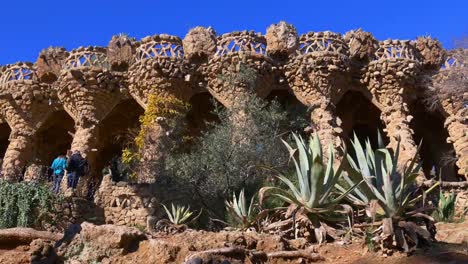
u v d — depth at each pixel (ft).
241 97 52.80
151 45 60.03
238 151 43.96
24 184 35.96
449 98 60.54
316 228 22.53
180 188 43.09
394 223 19.99
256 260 19.25
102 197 43.01
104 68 61.21
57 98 64.64
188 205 41.06
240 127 47.14
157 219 39.50
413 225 19.90
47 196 36.55
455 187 46.47
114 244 19.38
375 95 61.41
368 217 22.62
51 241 20.90
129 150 55.57
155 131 53.67
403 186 20.43
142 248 19.39
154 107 55.67
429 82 61.57
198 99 65.72
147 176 48.96
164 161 48.01
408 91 61.72
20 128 63.57
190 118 65.87
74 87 60.64
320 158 22.02
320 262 19.89
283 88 60.54
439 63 63.16
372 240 19.99
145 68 58.65
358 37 61.67
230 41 59.67
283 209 25.67
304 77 59.16
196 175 43.14
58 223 37.60
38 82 64.64
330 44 60.08
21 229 20.90
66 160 45.42
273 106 53.93
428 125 69.00
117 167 62.03
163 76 58.39
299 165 25.61
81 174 44.04
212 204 41.42
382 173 21.47
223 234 20.38
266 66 59.11
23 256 19.63
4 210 34.40
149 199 42.63
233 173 42.86
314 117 57.16
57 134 70.90
